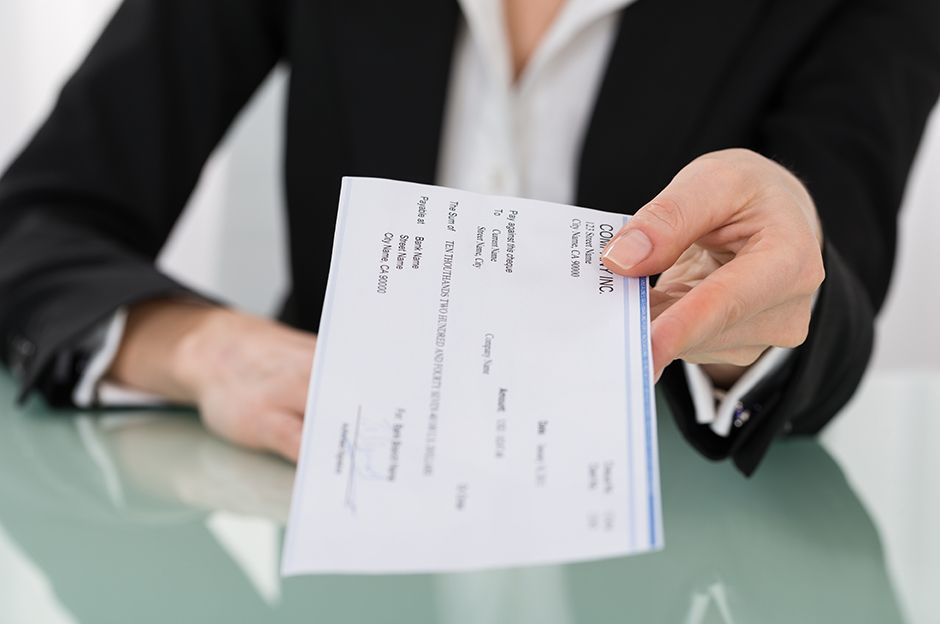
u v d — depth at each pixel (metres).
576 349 0.37
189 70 0.99
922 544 0.50
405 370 0.36
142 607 0.41
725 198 0.41
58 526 0.50
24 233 0.82
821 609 0.42
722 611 0.41
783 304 0.42
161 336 0.73
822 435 0.70
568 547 0.32
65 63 1.57
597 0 0.90
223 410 0.65
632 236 0.38
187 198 1.00
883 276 0.75
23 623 0.39
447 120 0.95
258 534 0.49
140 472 0.60
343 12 0.95
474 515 0.32
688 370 0.54
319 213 0.95
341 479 0.33
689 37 0.89
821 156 0.78
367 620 0.40
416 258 0.38
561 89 0.94
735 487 0.58
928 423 0.73
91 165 0.91
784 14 0.89
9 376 0.83
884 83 0.83
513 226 0.40
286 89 0.98
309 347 0.69
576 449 0.34
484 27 0.91
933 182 1.61
